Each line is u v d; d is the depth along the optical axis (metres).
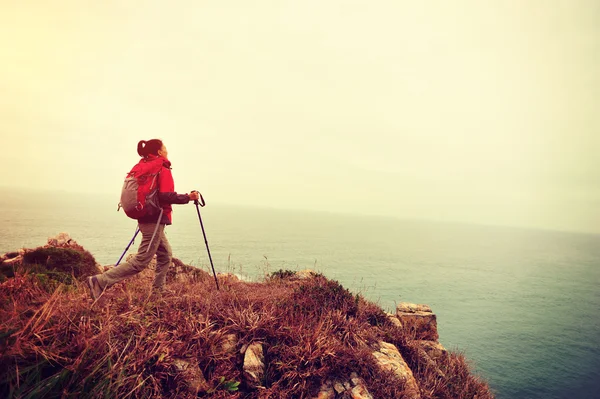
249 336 4.24
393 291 155.62
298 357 4.06
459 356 6.86
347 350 4.45
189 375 3.44
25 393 2.63
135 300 4.34
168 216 4.68
